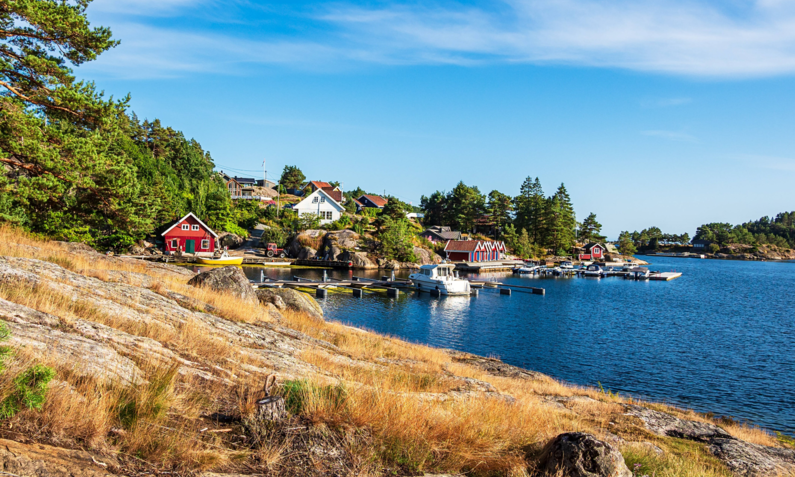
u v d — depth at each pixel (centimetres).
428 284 4584
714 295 5381
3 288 761
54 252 1314
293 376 803
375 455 507
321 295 3938
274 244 6850
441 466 526
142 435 426
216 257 5725
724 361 2328
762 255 17212
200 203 7025
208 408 566
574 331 2988
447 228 10669
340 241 6894
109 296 973
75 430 403
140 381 552
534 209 11162
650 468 658
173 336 828
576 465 505
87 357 560
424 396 862
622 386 1902
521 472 523
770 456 1005
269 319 1477
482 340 2661
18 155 1627
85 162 1708
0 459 315
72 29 1574
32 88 1636
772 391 1866
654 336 2908
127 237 4159
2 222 1738
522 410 908
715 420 1442
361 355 1355
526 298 4619
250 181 12912
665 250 19162
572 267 8706
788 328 3288
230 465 434
